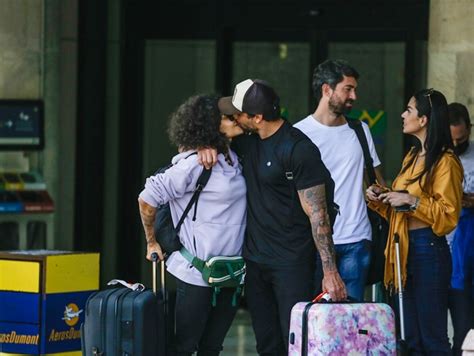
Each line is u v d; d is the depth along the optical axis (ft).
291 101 77.05
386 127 75.51
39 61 73.82
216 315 45.73
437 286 47.80
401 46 75.15
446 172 47.34
